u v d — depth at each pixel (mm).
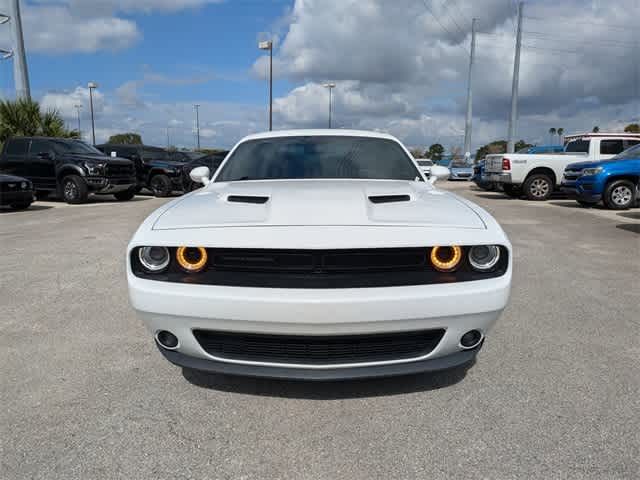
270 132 3732
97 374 2521
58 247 6008
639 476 1716
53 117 18500
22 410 2168
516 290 4094
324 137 3543
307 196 2416
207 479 1720
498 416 2107
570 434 1971
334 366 2002
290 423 2066
